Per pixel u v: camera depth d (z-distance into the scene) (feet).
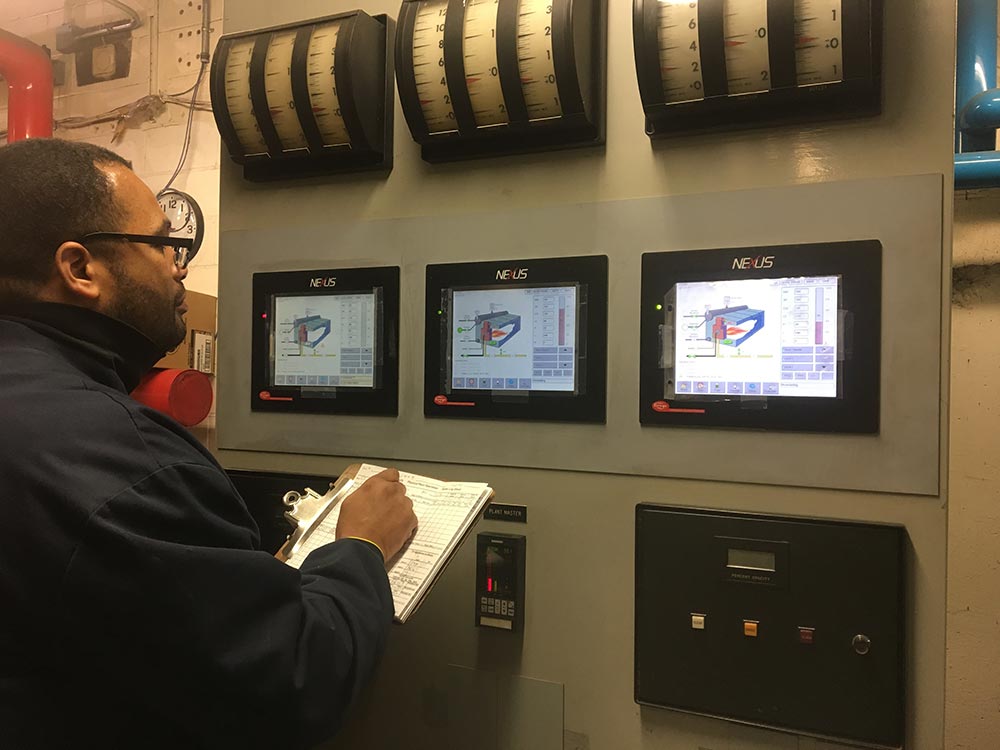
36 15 7.99
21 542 1.89
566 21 3.02
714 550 2.99
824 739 2.83
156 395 4.90
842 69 2.74
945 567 2.71
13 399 2.05
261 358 3.98
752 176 3.02
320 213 3.89
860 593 2.78
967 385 4.20
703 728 3.04
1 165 2.33
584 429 3.28
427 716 3.54
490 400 3.44
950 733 4.23
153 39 7.37
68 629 1.88
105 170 2.45
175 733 2.22
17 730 1.95
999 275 4.13
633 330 3.20
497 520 3.43
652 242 3.18
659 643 3.07
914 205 2.78
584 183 3.32
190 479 2.12
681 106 3.00
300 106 3.56
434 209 3.62
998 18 4.12
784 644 2.88
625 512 3.20
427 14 3.37
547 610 3.33
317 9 3.88
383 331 3.68
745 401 2.97
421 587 2.71
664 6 2.92
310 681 2.06
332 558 2.53
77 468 1.94
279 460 3.94
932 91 2.77
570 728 3.27
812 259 2.89
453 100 3.29
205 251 7.05
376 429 3.71
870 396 2.80
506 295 3.44
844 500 2.86
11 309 2.33
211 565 1.94
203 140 7.11
